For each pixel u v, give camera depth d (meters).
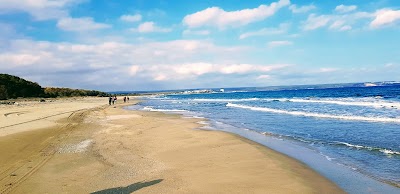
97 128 21.72
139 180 9.45
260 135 17.95
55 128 21.22
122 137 17.77
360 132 17.48
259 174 9.61
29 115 30.08
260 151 12.89
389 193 7.93
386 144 13.91
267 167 10.42
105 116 30.92
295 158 11.90
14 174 10.29
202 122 25.12
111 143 15.91
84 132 19.73
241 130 20.14
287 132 18.70
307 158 11.89
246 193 7.88
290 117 26.92
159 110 40.59
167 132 19.31
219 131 18.97
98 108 43.22
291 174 9.55
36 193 8.45
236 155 12.36
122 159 12.36
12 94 74.94
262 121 24.77
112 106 50.25
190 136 17.42
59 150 14.16
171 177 9.61
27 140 16.44
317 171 10.01
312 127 20.31
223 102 61.00
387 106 33.66
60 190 8.67
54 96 91.94
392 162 10.88
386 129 18.14
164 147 14.59
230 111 36.44
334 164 10.89
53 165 11.48
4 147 14.57
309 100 52.22
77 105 49.34
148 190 8.43
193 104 56.41
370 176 9.39
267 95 96.19
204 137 16.84
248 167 10.48
